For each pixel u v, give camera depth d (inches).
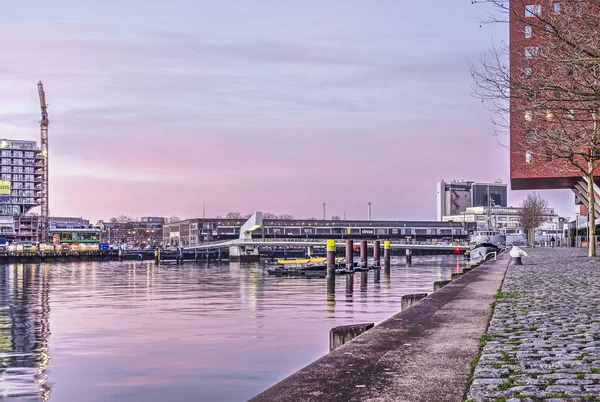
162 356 1085.8
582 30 802.8
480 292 887.1
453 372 362.3
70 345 1225.4
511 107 1035.3
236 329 1412.4
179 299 2324.1
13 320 1657.2
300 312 1782.7
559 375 358.0
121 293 2682.1
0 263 7711.6
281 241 7027.6
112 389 861.2
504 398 306.8
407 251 6230.3
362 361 390.6
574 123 1210.0
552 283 1061.8
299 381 339.6
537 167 2999.5
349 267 4293.8
